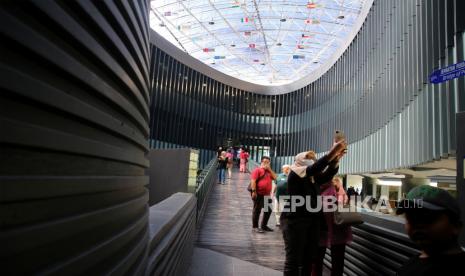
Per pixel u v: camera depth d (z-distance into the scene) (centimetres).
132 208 212
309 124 4222
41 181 102
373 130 2309
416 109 1580
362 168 2536
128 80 197
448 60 1247
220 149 2638
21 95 93
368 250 503
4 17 86
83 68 131
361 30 2698
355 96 2812
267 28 4466
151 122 3562
